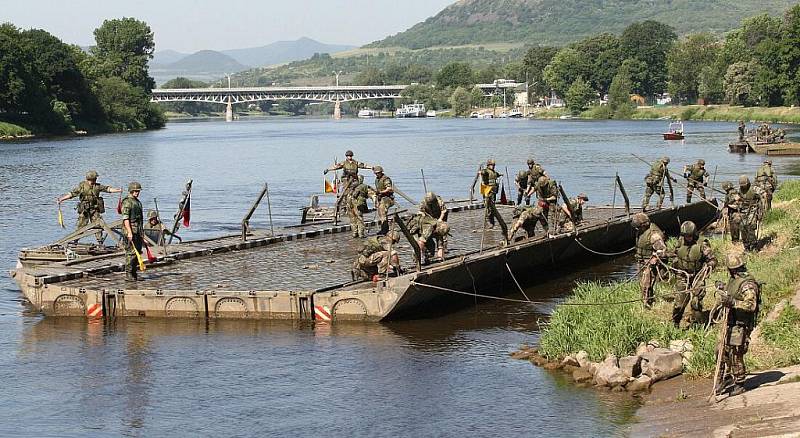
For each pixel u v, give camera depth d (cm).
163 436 1552
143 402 1717
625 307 2064
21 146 11356
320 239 3269
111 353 2030
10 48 13562
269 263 2762
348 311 2281
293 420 1611
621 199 4922
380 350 2028
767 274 2264
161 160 8838
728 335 1527
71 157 9225
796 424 1324
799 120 14962
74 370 1911
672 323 1911
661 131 13875
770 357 1692
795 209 3519
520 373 1834
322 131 17200
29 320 2342
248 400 1719
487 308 2469
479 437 1508
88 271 2580
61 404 1709
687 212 4116
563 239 3052
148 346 2080
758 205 2862
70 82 15588
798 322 1822
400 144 11388
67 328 2250
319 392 1755
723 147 9481
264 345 2077
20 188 6000
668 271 2064
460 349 2031
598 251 3406
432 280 2339
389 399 1706
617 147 9881
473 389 1745
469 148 10200
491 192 3142
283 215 4628
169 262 2770
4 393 1773
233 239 3191
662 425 1485
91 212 3014
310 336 2150
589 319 1964
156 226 3028
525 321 2308
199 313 2317
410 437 1520
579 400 1655
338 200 3562
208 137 14425
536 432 1516
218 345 2080
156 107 19500
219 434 1555
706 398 1554
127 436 1555
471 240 3114
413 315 2359
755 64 17550
